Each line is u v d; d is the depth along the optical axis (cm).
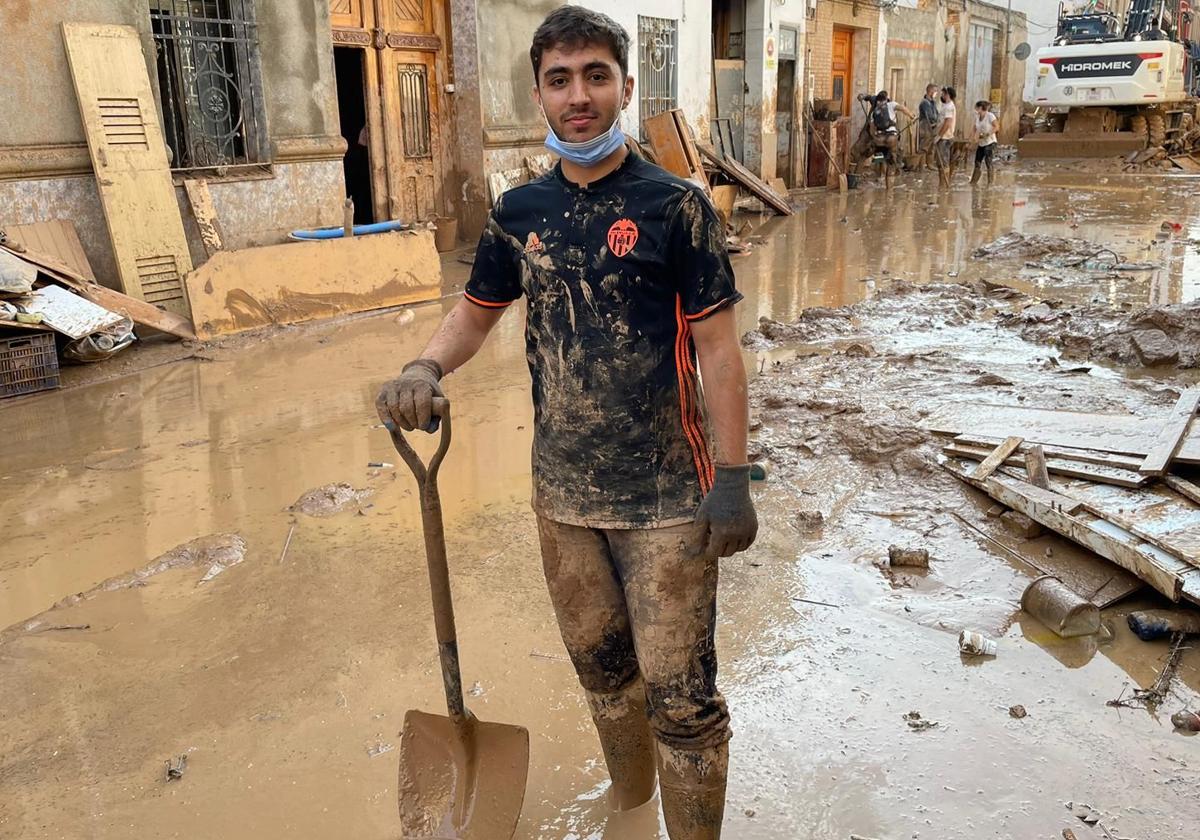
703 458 214
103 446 556
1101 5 2519
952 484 466
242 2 903
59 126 768
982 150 2055
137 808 270
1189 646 335
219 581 396
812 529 431
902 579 385
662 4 1552
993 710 302
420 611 370
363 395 644
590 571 226
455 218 1249
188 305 806
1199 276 980
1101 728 293
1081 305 834
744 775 276
